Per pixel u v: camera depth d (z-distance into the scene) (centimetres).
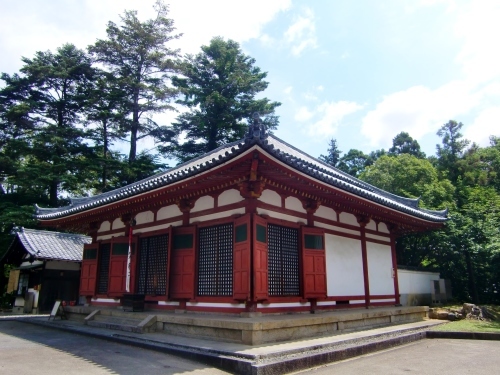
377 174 2539
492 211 1958
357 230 1491
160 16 3659
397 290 1623
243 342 856
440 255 1958
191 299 1159
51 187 3039
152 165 3406
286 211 1188
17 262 2323
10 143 2909
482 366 800
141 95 3566
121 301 1397
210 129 3578
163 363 763
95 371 698
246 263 1005
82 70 3306
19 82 3094
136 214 1493
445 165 3891
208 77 3647
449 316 1512
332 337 984
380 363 827
